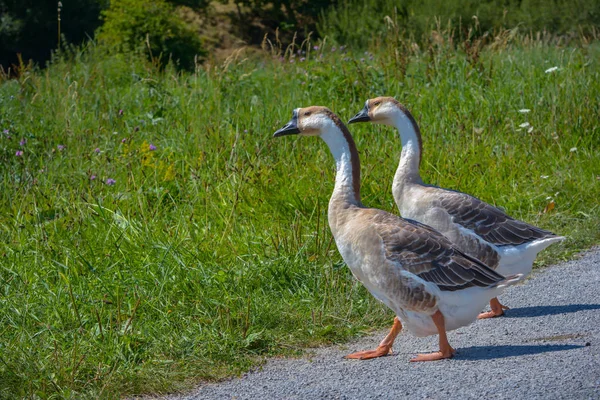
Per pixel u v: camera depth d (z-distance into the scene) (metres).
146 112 15.26
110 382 6.55
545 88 15.30
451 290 6.64
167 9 26.75
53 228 9.96
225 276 8.62
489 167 12.54
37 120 14.77
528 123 13.09
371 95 15.64
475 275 6.67
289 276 8.80
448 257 6.71
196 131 13.54
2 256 9.18
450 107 14.90
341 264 9.05
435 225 8.28
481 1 33.50
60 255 9.31
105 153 12.77
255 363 7.10
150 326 7.64
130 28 25.44
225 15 42.62
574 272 9.33
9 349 7.06
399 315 6.88
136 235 9.61
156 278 8.56
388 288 6.77
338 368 6.79
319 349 7.44
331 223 7.35
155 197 11.16
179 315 7.88
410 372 6.48
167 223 10.30
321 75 16.39
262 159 12.30
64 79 17.06
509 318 7.93
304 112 7.68
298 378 6.61
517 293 8.76
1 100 15.72
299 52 19.52
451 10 32.69
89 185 11.17
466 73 16.38
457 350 7.02
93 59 21.08
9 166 12.45
